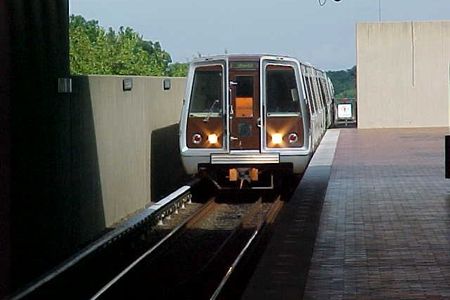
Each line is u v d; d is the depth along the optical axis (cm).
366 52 5328
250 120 2594
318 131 3312
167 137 3105
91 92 2075
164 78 3042
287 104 2592
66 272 1589
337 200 2203
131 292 1584
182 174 3369
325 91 4516
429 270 1365
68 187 1873
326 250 1539
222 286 1481
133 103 2533
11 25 1500
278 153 2578
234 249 1961
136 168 2561
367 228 1770
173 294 1550
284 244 1582
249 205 2638
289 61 2594
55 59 1775
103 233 2144
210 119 2592
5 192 1467
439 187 2445
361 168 3034
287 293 1212
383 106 5341
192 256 1903
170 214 2433
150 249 1809
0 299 1391
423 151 3709
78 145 1958
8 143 1470
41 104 1688
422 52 5294
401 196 2264
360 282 1287
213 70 2594
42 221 1692
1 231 1455
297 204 2112
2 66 1444
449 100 5309
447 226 1783
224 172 2644
